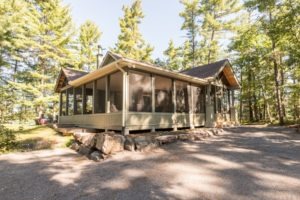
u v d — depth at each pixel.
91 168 5.21
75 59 21.25
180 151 6.37
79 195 3.60
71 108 16.28
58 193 3.73
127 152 6.44
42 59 19.44
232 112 15.89
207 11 24.03
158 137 7.34
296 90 15.56
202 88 13.11
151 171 4.64
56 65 20.11
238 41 17.34
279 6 12.97
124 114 7.95
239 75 22.28
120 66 8.03
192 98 12.15
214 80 12.98
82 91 12.66
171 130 10.21
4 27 12.08
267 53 15.74
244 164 4.84
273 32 13.32
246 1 14.81
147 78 9.86
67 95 14.74
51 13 19.61
